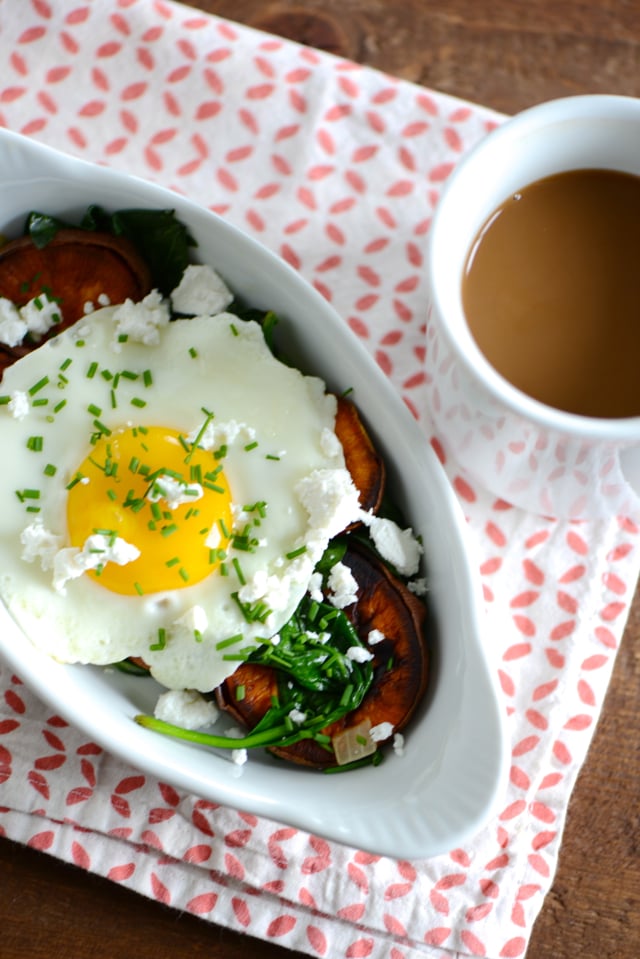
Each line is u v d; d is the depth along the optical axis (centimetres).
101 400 40
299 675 39
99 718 38
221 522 39
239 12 47
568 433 36
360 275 45
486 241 40
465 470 43
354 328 45
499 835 43
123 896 43
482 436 40
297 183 46
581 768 44
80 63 46
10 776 42
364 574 40
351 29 47
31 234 40
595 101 38
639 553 44
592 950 43
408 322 45
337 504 38
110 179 39
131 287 41
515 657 43
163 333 40
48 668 39
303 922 42
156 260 41
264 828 42
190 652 39
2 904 43
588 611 43
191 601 39
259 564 39
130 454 39
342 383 40
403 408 39
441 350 38
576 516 43
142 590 39
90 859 42
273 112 46
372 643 39
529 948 43
